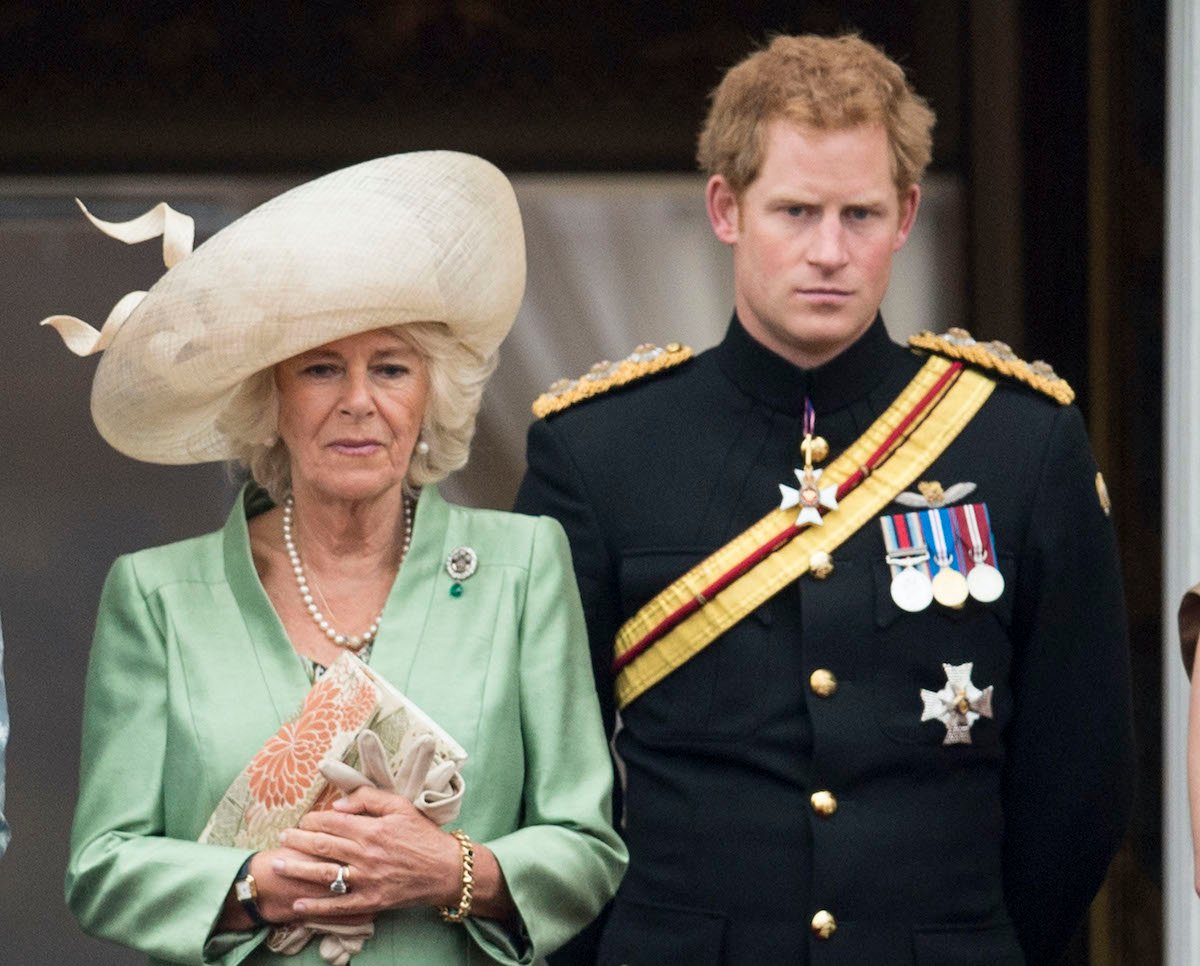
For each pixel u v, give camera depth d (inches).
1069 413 616.7
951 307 954.1
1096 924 808.9
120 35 956.0
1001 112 947.3
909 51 961.5
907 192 608.4
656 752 606.2
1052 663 608.7
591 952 635.5
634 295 941.2
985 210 951.0
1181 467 780.0
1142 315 828.6
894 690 594.2
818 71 590.9
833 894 582.2
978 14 950.4
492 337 539.5
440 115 965.2
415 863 498.0
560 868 517.7
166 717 525.0
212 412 530.0
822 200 589.0
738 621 600.4
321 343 510.0
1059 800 613.9
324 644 530.0
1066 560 606.2
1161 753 792.9
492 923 514.6
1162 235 818.8
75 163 953.5
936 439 611.8
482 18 964.6
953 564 599.2
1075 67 924.0
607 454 621.6
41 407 895.7
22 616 886.4
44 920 872.9
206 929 499.2
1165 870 782.5
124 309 534.9
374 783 501.0
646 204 946.1
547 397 635.5
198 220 952.3
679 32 965.2
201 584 532.4
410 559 534.0
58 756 881.5
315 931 505.7
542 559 542.9
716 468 615.2
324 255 506.9
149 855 509.7
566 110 963.3
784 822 589.0
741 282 614.2
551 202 945.5
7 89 952.9
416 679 524.1
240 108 960.3
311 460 520.7
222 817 509.0
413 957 509.7
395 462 522.0
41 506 890.7
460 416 536.4
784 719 593.9
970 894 592.7
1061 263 941.8
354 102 964.0
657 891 599.5
